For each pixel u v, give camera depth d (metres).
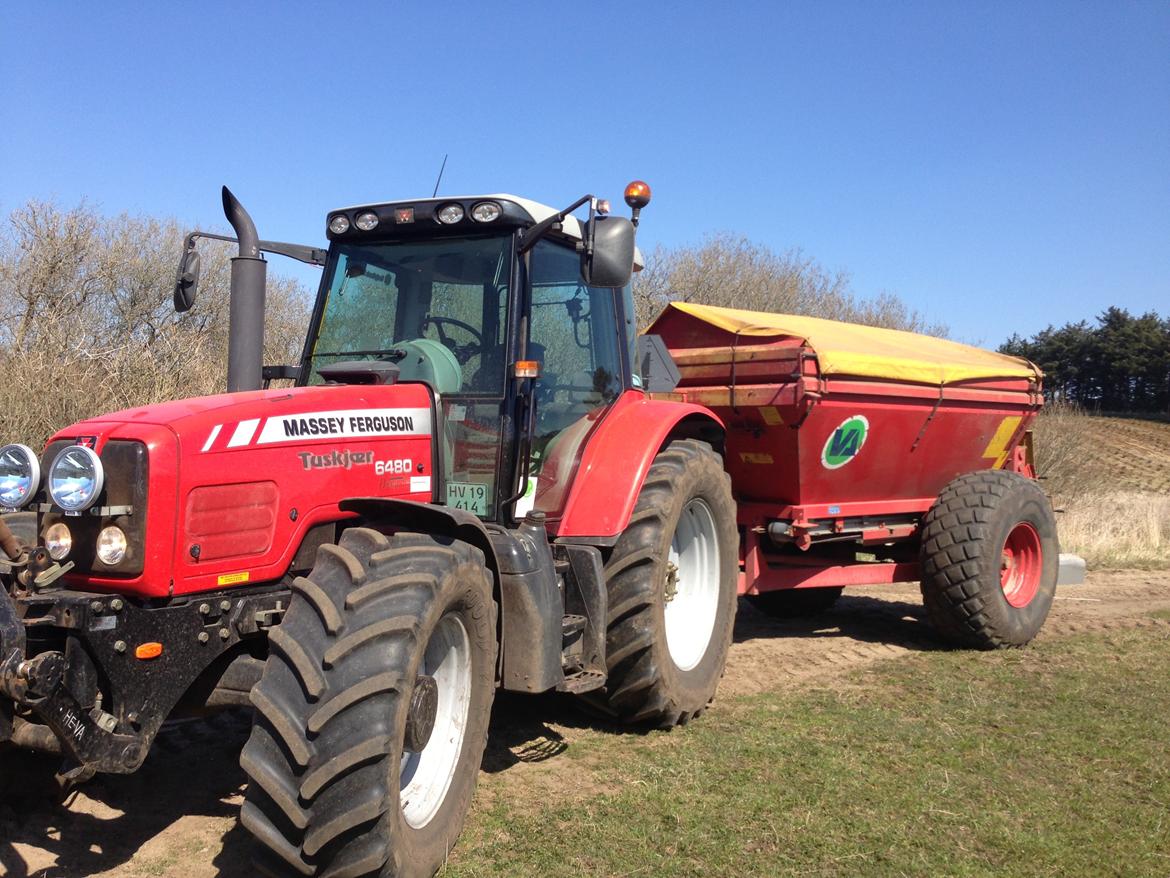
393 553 3.16
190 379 10.23
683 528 5.09
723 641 5.14
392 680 2.86
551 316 4.56
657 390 6.12
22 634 2.74
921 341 7.42
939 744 4.58
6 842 3.30
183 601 3.18
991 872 3.34
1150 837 3.64
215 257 17.91
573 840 3.47
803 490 6.02
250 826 2.80
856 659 6.28
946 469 6.99
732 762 4.29
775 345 5.79
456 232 4.32
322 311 4.45
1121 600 8.60
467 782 3.45
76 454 3.04
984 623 6.44
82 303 15.43
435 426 4.05
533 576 3.83
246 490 3.35
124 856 3.29
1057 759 4.42
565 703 5.15
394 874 2.88
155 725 3.05
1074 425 17.92
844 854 3.43
